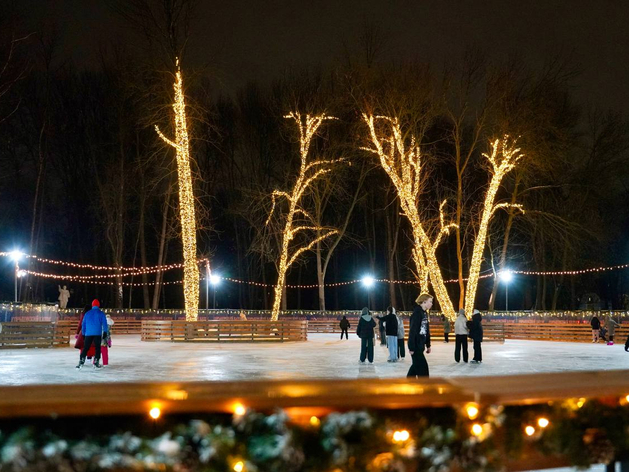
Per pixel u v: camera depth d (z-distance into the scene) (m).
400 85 39.16
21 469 3.69
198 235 61.12
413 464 4.34
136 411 3.86
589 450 4.84
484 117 38.19
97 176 51.78
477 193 53.78
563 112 43.47
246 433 4.00
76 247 57.69
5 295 53.94
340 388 4.36
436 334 38.44
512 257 54.16
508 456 4.62
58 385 4.39
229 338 34.34
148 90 34.62
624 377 5.25
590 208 48.34
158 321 35.19
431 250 36.78
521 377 5.14
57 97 52.84
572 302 55.41
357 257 65.88
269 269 63.34
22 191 53.78
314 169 48.78
